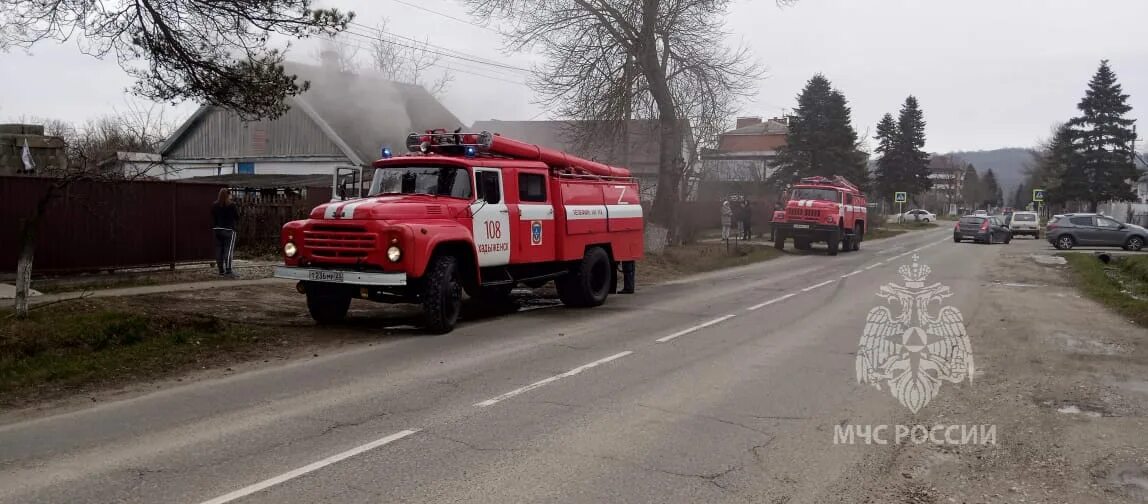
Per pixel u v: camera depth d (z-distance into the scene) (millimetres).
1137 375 8539
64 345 8578
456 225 11078
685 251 26047
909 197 76062
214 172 35906
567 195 13523
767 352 9766
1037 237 49656
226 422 6414
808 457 5691
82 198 13125
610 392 7574
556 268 13648
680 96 25797
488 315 13000
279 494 4789
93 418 6551
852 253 31797
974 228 40781
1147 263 22703
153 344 9133
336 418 6547
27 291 9102
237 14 10570
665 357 9383
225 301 12172
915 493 5035
